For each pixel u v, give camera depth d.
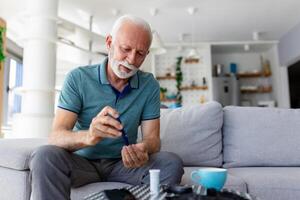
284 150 1.67
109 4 3.96
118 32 1.23
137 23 1.23
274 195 1.30
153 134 1.38
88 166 1.24
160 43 3.56
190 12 4.16
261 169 1.57
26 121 2.67
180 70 5.71
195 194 0.77
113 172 1.28
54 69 2.79
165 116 1.77
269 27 4.91
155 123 1.40
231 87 5.61
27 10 2.79
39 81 2.68
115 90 1.35
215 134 1.72
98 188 1.16
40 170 0.98
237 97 5.59
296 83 6.81
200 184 0.90
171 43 5.61
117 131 0.98
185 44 5.59
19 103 4.50
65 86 1.31
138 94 1.38
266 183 1.32
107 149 1.32
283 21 4.66
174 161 1.17
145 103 1.40
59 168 1.02
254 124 1.73
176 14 4.32
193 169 1.53
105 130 0.97
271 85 5.82
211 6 4.07
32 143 1.37
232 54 6.15
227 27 4.89
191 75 5.75
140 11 4.20
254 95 5.97
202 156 1.67
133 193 0.83
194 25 4.77
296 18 4.55
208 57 5.60
